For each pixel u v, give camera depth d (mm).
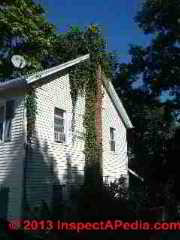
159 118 39344
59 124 20734
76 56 25812
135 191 19250
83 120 22422
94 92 23281
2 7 23484
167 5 32812
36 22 25531
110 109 25672
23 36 24703
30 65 26250
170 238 15586
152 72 36750
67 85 21578
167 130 39031
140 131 40062
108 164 24359
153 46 35875
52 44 27094
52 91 20297
